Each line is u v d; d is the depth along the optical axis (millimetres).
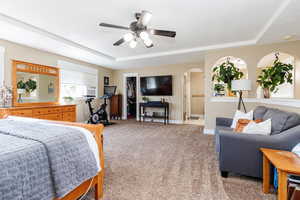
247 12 2252
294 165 1199
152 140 3348
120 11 2240
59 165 1043
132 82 7090
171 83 5656
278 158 1324
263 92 3289
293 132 1527
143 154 2529
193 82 7391
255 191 1541
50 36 3000
